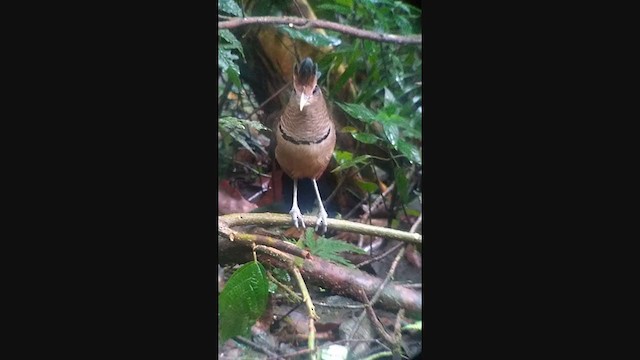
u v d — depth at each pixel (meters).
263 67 1.32
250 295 1.30
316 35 1.34
